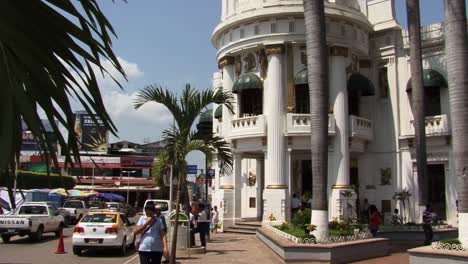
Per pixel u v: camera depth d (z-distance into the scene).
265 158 29.00
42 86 2.37
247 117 29.50
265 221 27.64
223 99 17.22
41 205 28.34
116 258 19.83
